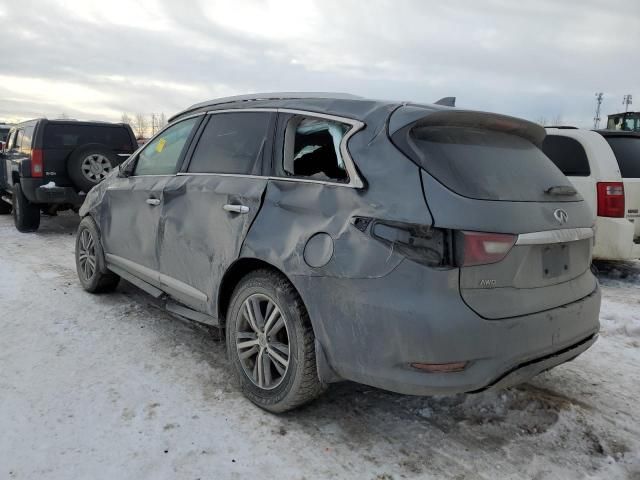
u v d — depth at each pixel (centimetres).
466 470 258
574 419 304
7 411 296
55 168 852
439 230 240
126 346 390
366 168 266
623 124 1445
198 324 437
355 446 274
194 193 356
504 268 246
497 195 256
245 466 256
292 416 301
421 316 235
